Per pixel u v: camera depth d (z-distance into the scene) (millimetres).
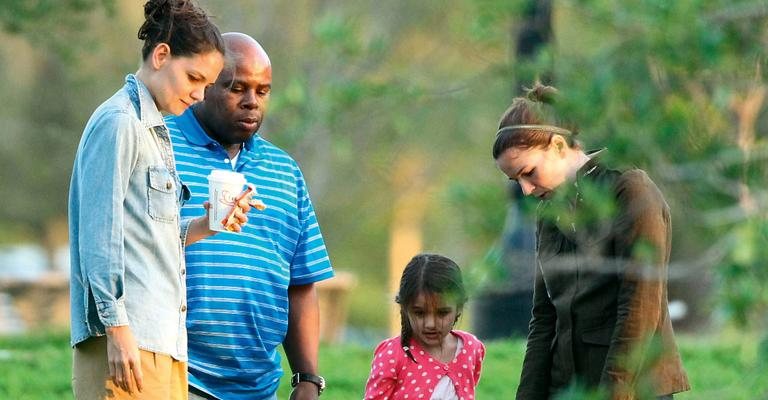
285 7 77562
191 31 16984
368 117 14508
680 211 12656
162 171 16891
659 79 12461
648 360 16016
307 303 20281
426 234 91938
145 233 16688
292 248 19828
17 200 104062
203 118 19375
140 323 16453
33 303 61406
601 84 12312
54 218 107562
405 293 19312
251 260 19062
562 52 13008
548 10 13102
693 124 12422
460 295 13195
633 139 12281
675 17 12250
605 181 16250
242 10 75000
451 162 58938
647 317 16312
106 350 16531
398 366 19547
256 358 19172
